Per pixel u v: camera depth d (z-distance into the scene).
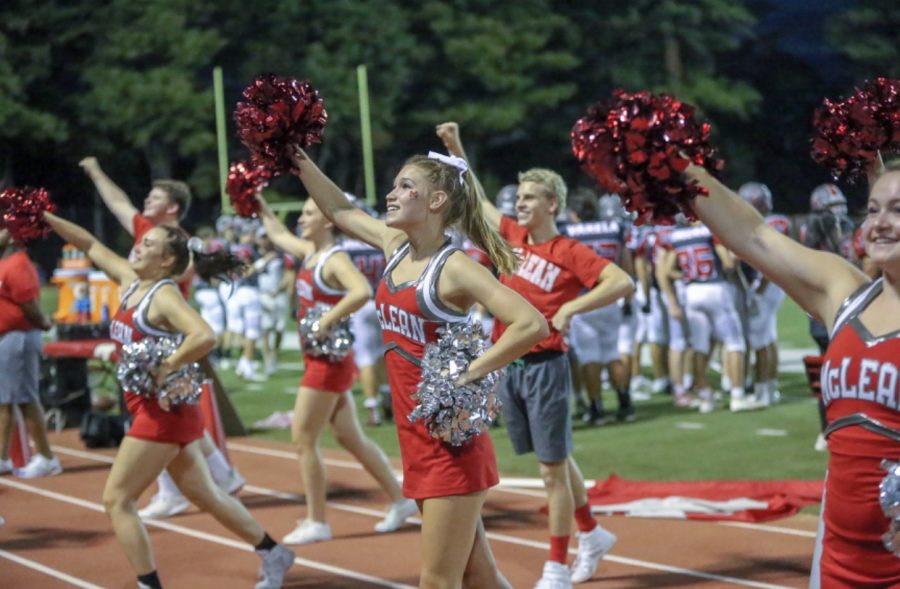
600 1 45.31
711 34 45.34
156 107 43.09
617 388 12.23
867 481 3.23
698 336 12.43
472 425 4.38
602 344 12.14
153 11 43.44
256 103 4.88
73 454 11.59
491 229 4.79
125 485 6.09
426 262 4.53
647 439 11.11
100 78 43.34
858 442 3.24
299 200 44.78
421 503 4.55
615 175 3.37
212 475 8.93
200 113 43.06
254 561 7.38
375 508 8.79
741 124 49.56
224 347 19.08
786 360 16.56
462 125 44.31
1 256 10.39
